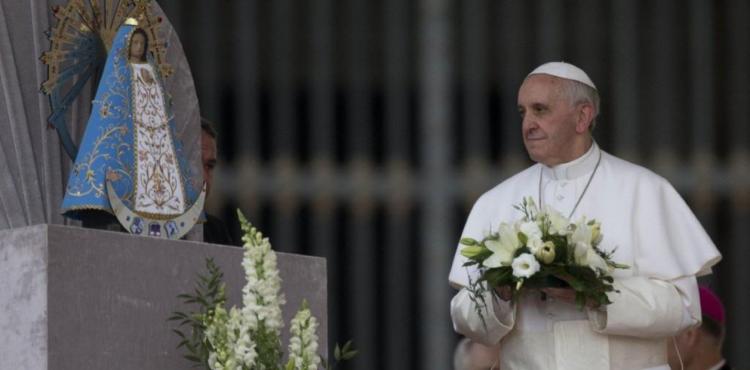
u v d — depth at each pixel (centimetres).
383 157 3453
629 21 3497
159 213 1864
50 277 1680
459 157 3453
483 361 2402
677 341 2445
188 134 2064
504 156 3450
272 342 1683
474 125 3450
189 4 3462
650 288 1964
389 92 3472
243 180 3434
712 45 3484
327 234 3438
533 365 1986
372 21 3506
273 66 3478
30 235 1691
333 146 3453
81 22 1962
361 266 3428
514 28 3491
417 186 3438
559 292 1916
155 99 1888
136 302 1745
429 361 3397
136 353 1741
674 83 3475
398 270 3425
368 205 3438
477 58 3469
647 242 2016
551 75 2053
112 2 1988
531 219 1936
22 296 1691
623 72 3472
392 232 3434
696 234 2041
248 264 1691
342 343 3412
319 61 3488
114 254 1733
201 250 1814
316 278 1938
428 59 3459
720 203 3453
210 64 3456
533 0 3506
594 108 2062
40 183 1958
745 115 3456
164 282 1773
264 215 3441
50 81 1938
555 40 3488
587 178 2061
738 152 3453
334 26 3509
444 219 3425
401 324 3412
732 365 3419
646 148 3462
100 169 1825
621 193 2044
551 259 1886
